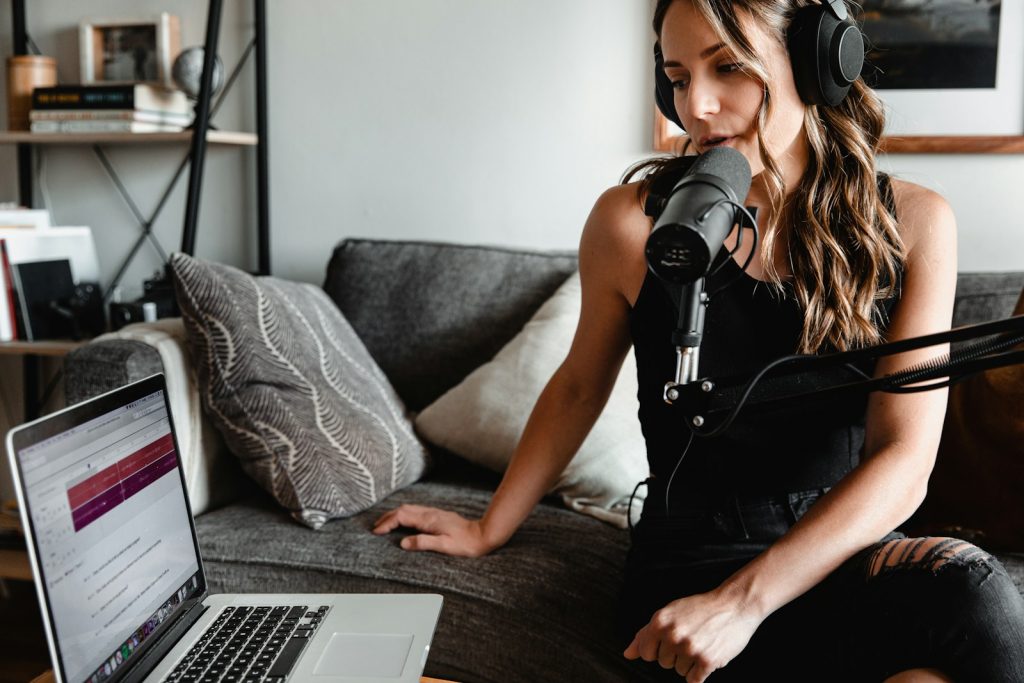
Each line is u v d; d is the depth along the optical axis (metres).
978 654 0.89
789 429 1.11
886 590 0.95
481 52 2.29
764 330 1.11
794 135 1.03
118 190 2.60
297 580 1.42
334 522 1.56
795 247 1.10
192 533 1.05
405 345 2.04
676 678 1.17
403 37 2.34
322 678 0.88
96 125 2.32
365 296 2.10
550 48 2.24
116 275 2.63
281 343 1.66
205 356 1.60
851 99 1.14
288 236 2.49
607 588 1.35
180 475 1.04
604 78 2.21
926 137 2.01
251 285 1.68
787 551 0.99
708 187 0.68
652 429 1.19
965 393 1.49
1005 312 1.75
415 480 1.77
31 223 2.36
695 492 1.15
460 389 1.83
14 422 2.75
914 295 1.10
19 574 1.86
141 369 1.56
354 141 2.41
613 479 1.61
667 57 1.00
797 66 0.99
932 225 1.12
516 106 2.28
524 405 1.75
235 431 1.60
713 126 0.99
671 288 0.83
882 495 1.00
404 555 1.41
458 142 2.33
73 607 0.79
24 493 0.74
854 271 1.09
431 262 2.09
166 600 0.96
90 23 2.54
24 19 2.56
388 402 1.84
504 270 2.04
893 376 0.70
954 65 2.00
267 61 2.44
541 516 1.55
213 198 2.52
